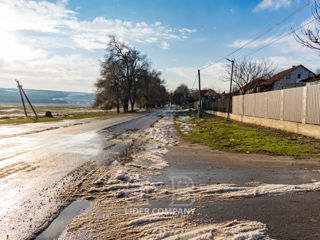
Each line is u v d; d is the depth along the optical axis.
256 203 3.27
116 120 21.77
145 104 66.88
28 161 5.79
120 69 39.41
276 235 2.44
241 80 30.95
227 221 2.75
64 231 2.52
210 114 32.09
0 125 16.17
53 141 9.11
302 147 7.41
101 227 2.61
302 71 32.44
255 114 15.43
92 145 8.25
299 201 3.32
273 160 5.98
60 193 3.64
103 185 4.03
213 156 6.60
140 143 8.88
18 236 2.42
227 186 3.95
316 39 8.70
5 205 3.20
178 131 13.48
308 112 9.54
